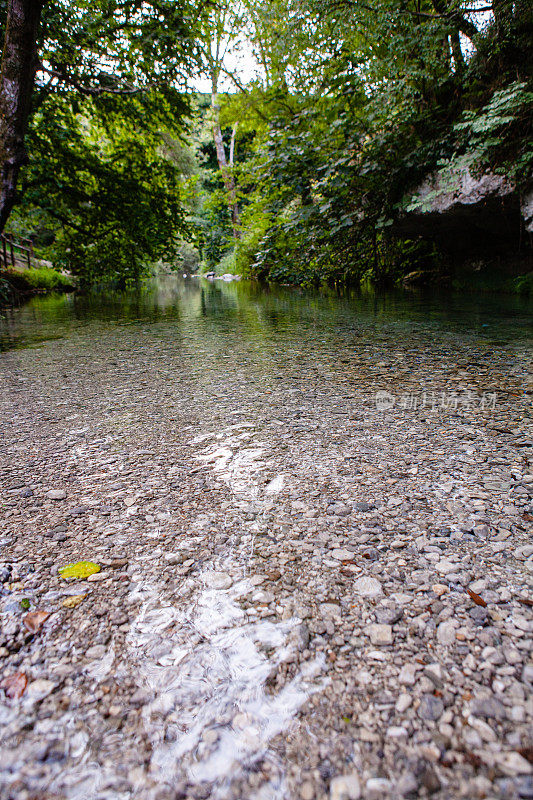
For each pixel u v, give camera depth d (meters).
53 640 0.83
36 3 4.77
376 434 1.76
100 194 9.03
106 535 1.15
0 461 1.61
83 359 3.32
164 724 0.67
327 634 0.83
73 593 0.95
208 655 0.79
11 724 0.67
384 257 8.46
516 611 0.86
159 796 0.57
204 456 1.61
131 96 8.24
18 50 4.89
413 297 6.51
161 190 9.49
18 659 0.79
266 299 8.01
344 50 6.64
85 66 7.68
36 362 3.23
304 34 6.64
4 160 5.10
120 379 2.72
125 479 1.46
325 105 7.23
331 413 2.01
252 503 1.29
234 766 0.61
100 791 0.58
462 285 7.16
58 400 2.32
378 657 0.77
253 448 1.67
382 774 0.59
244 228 14.33
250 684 0.73
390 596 0.91
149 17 7.75
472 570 0.98
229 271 22.77
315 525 1.17
